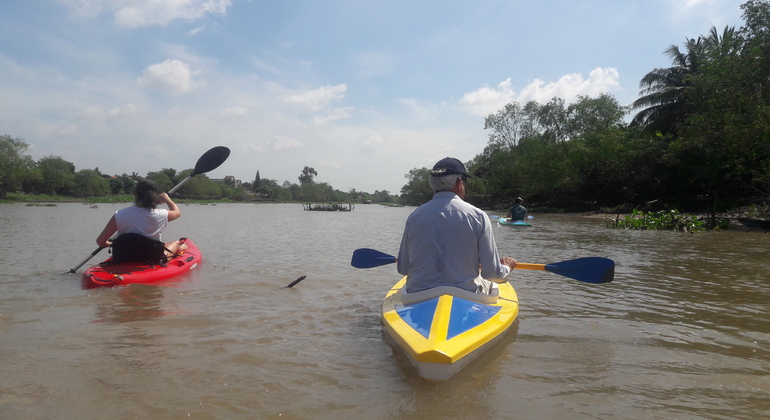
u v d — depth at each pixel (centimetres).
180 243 704
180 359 296
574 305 451
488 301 349
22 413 222
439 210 339
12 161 5616
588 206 3475
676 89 2911
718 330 367
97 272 529
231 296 478
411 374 274
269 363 291
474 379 267
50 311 411
